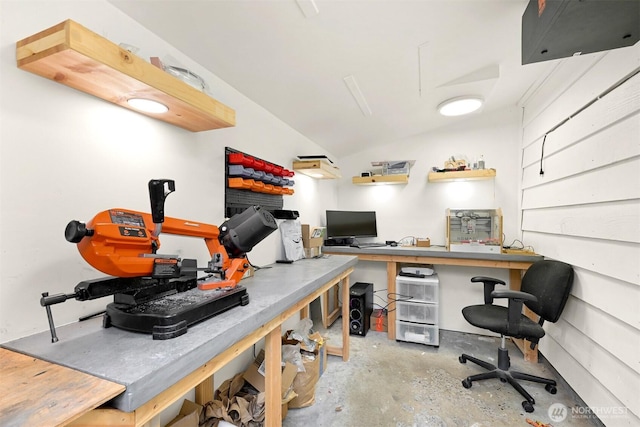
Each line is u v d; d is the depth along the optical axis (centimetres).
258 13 132
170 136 144
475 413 180
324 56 173
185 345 83
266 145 229
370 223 355
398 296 293
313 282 167
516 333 194
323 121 270
